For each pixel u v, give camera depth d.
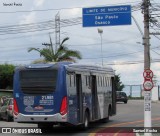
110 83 28.36
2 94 42.09
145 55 21.09
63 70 20.72
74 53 49.53
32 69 21.11
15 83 21.34
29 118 20.88
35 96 20.88
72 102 21.27
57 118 20.53
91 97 24.19
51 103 20.64
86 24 24.95
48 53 49.31
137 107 49.41
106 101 27.23
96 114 24.92
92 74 24.50
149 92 18.88
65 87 20.64
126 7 24.48
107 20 24.77
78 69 22.38
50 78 20.78
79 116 22.17
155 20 22.56
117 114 37.28
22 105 21.05
